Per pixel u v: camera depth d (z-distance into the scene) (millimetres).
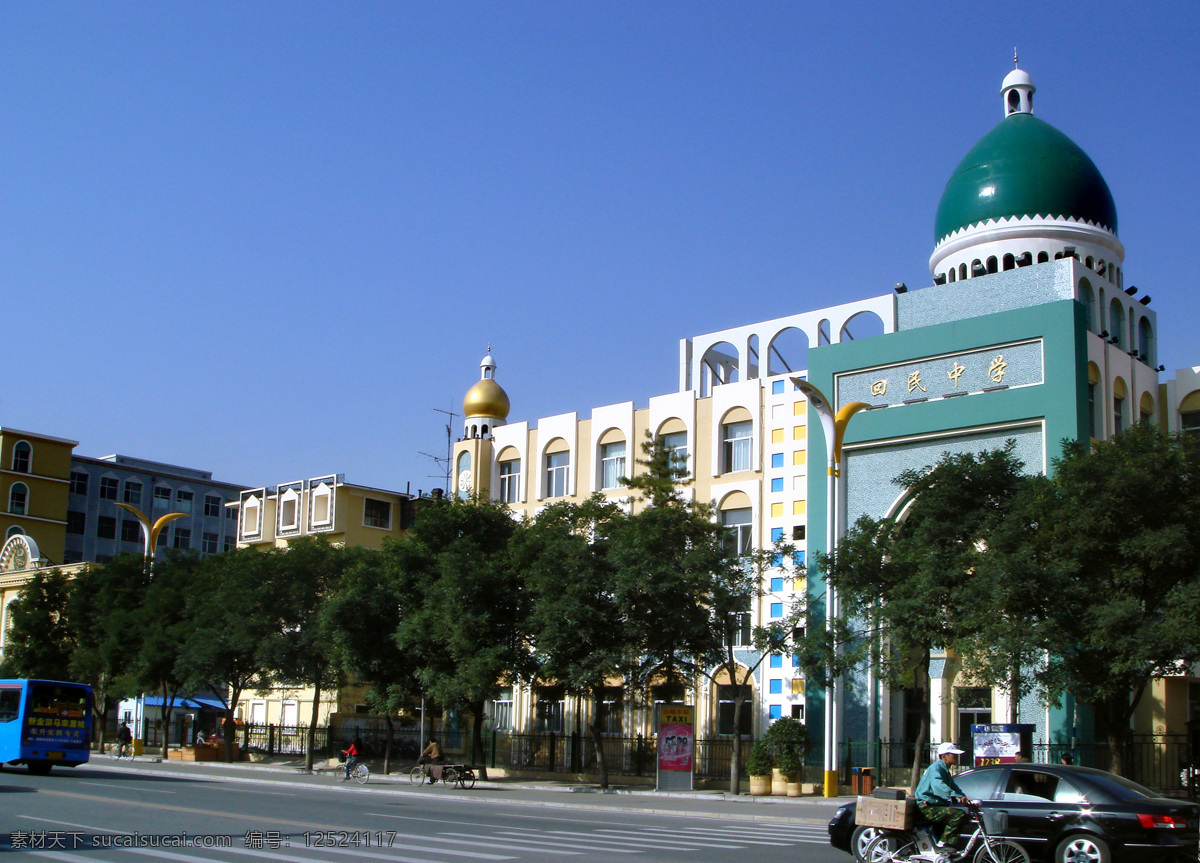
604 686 41250
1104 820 17281
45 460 97250
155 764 54031
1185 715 42406
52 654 68812
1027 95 51250
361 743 54500
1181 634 28297
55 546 96562
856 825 18453
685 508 41781
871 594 35062
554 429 57875
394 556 45125
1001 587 30375
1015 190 47844
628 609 38656
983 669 30828
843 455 47219
